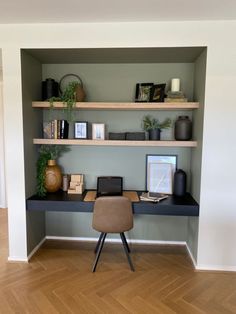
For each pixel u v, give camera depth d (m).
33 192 2.90
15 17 2.33
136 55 2.70
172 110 3.04
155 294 2.23
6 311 2.01
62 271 2.58
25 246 2.74
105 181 3.04
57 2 2.04
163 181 3.06
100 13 2.25
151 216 3.21
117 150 3.16
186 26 2.40
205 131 2.47
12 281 2.40
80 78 3.08
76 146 3.19
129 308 2.05
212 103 2.44
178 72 2.99
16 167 2.66
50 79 2.90
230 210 2.54
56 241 3.28
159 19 2.36
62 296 2.19
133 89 3.04
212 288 2.32
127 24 2.44
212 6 2.10
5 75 2.55
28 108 2.72
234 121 2.44
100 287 2.32
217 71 2.41
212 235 2.58
